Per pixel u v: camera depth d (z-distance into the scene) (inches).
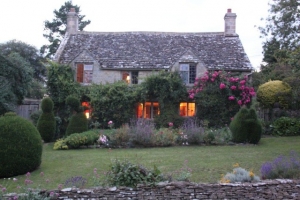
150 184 284.0
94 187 291.3
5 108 801.6
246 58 904.3
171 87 822.5
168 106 840.3
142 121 693.9
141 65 883.4
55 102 846.5
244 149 554.6
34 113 834.2
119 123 845.8
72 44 967.6
